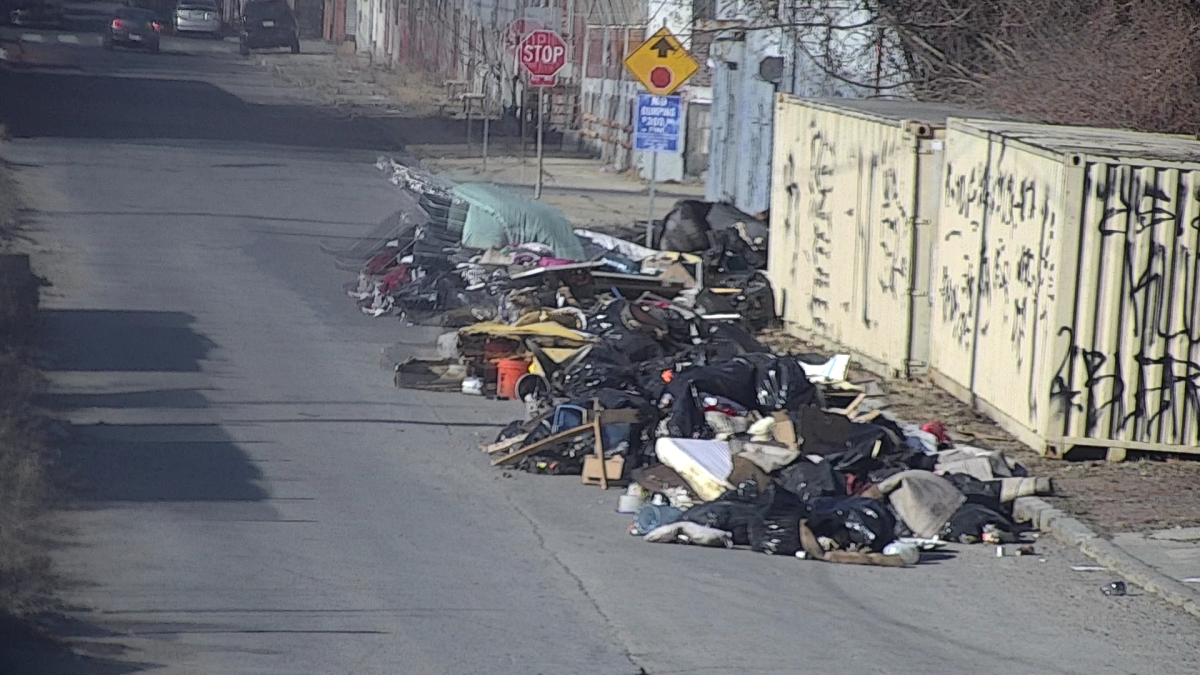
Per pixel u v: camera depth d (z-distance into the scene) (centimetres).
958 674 2609
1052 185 4344
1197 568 3334
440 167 11956
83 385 4753
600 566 3222
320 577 3031
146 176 10156
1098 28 6378
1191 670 2706
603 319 5416
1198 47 5719
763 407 4516
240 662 2497
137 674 2409
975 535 3600
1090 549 3509
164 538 3247
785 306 6556
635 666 2566
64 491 3562
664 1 11525
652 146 7688
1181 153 4378
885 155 5544
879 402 5009
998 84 6919
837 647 2730
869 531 3466
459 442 4372
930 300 5344
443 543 3341
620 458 4019
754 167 9700
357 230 8394
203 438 4203
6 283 6006
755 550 3428
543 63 10144
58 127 12875
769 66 9206
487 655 2592
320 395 4856
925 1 8212
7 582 2797
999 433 4647
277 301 6406
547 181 11444
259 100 16888
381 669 2495
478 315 6022
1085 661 2734
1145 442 4319
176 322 5844
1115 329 4284
